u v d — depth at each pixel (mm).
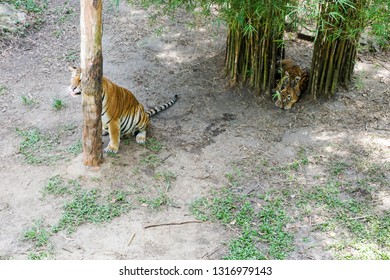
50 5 8969
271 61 6672
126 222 5023
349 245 4797
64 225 4957
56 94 6969
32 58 7738
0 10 8312
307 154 6004
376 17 6031
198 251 4727
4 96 6879
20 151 5891
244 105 6836
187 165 5797
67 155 5844
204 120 6559
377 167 5789
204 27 8484
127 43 8141
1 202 5199
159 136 6242
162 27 8086
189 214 5141
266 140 6223
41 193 5324
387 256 4645
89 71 5059
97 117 5309
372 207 5242
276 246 4781
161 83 7266
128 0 8250
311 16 5539
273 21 6168
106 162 5699
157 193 5391
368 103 6871
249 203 5262
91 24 4887
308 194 5410
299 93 6781
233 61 7016
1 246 4711
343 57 6695
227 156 5953
